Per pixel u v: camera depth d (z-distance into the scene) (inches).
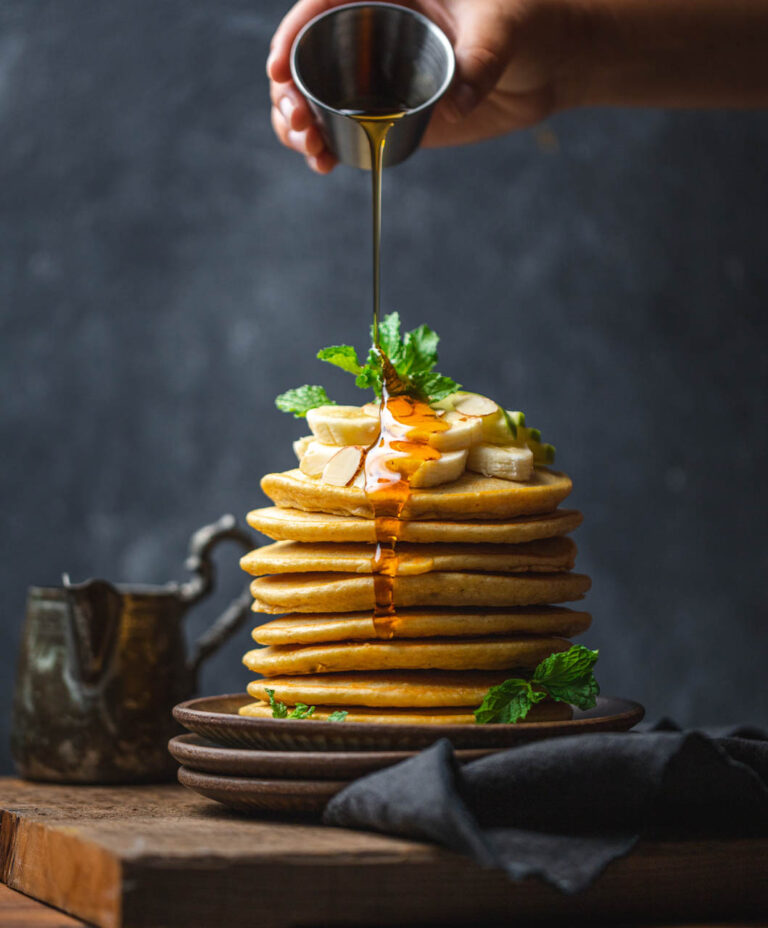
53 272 153.0
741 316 166.7
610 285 164.1
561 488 55.5
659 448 164.2
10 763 146.3
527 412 161.6
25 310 152.3
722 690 163.0
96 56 154.7
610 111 164.9
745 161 167.6
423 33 65.3
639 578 162.7
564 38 84.5
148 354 154.6
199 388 155.3
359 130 64.1
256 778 49.2
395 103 68.2
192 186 156.3
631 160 165.2
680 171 166.2
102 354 153.6
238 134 157.2
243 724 49.3
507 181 162.6
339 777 47.8
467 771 44.4
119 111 155.0
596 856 42.1
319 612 54.2
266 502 154.9
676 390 164.9
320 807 48.4
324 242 158.4
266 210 157.6
